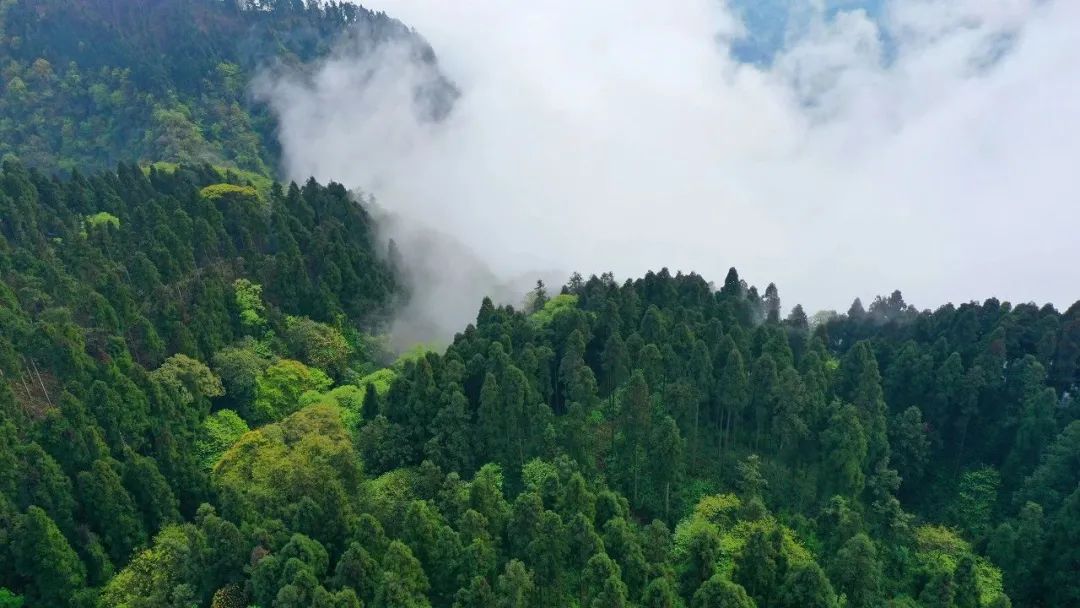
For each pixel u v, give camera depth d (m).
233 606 61.22
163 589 64.75
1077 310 94.69
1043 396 85.88
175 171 155.25
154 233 118.75
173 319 100.56
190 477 79.19
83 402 78.88
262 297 115.62
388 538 68.44
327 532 67.19
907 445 89.56
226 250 124.94
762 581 63.53
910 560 76.12
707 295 114.25
